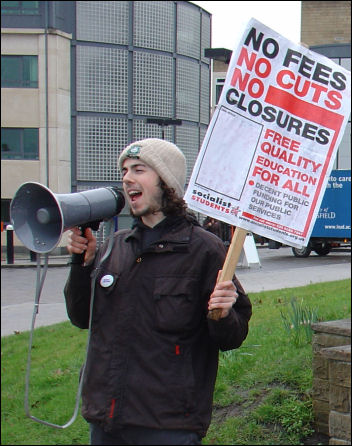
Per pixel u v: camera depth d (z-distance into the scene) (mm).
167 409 2242
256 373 5008
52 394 5445
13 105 20125
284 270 16094
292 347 5559
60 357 6660
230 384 4938
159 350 2273
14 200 2277
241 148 2654
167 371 2264
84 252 2457
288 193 2721
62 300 12516
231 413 4531
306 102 2748
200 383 2316
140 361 2277
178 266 2334
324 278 13789
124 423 2252
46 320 9719
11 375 6180
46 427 4758
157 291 2305
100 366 2338
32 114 19906
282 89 2709
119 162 2488
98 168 17609
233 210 2631
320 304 8219
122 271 2381
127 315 2322
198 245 2365
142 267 2355
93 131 17828
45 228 2275
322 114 2770
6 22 19203
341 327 4039
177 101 16062
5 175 21062
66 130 17984
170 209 2383
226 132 2639
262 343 5855
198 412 2287
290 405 4383
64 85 17859
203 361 2354
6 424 4906
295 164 2732
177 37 16344
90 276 2467
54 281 16094
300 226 2742
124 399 2268
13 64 19469
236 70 2652
